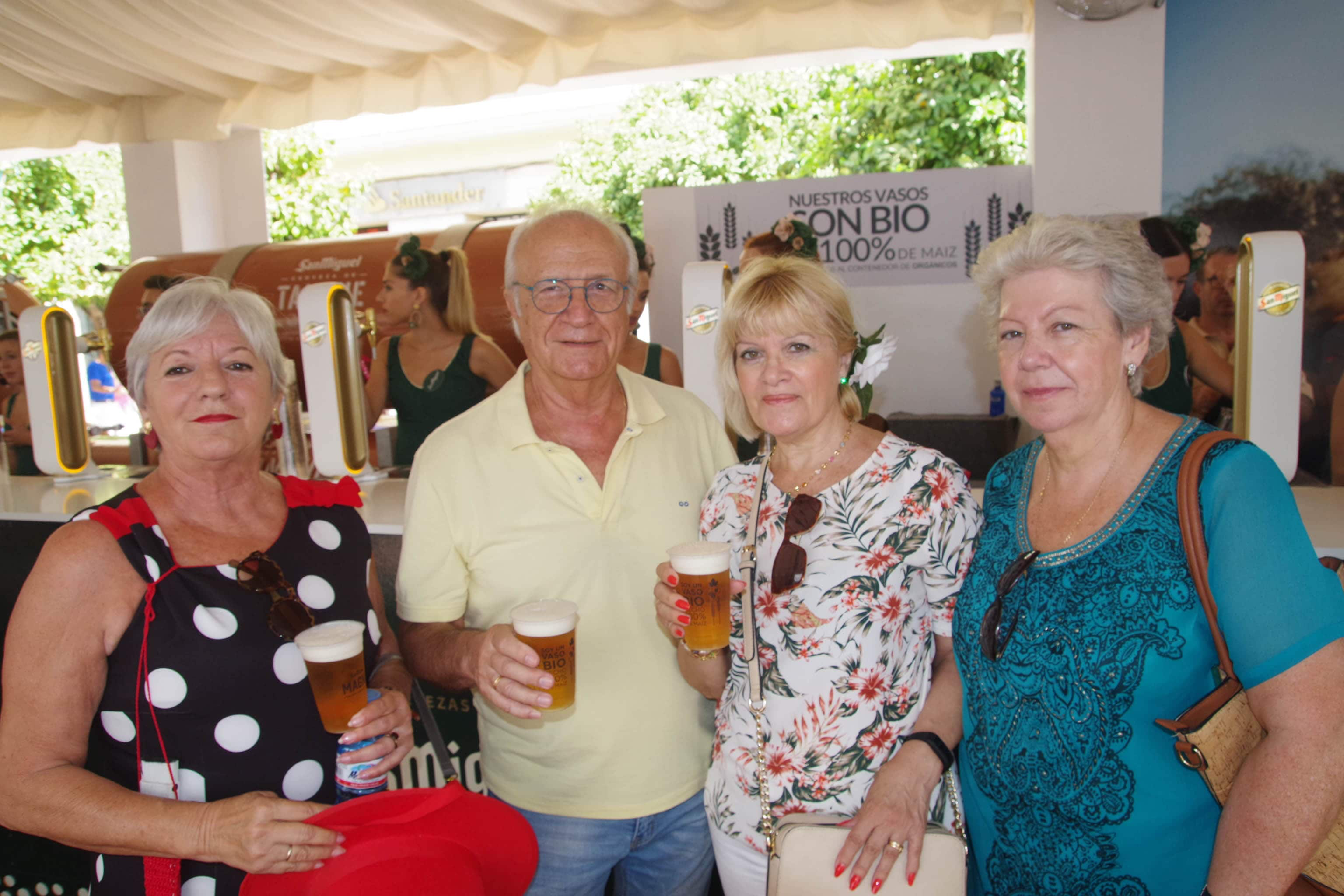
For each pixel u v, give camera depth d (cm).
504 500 180
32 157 714
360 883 121
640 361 373
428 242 588
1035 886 138
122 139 626
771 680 159
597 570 180
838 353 165
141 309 557
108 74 564
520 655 142
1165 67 452
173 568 144
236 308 153
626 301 182
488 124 1189
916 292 531
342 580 164
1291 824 115
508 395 189
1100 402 135
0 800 132
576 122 1152
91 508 146
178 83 576
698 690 180
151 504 152
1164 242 395
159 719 140
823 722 154
